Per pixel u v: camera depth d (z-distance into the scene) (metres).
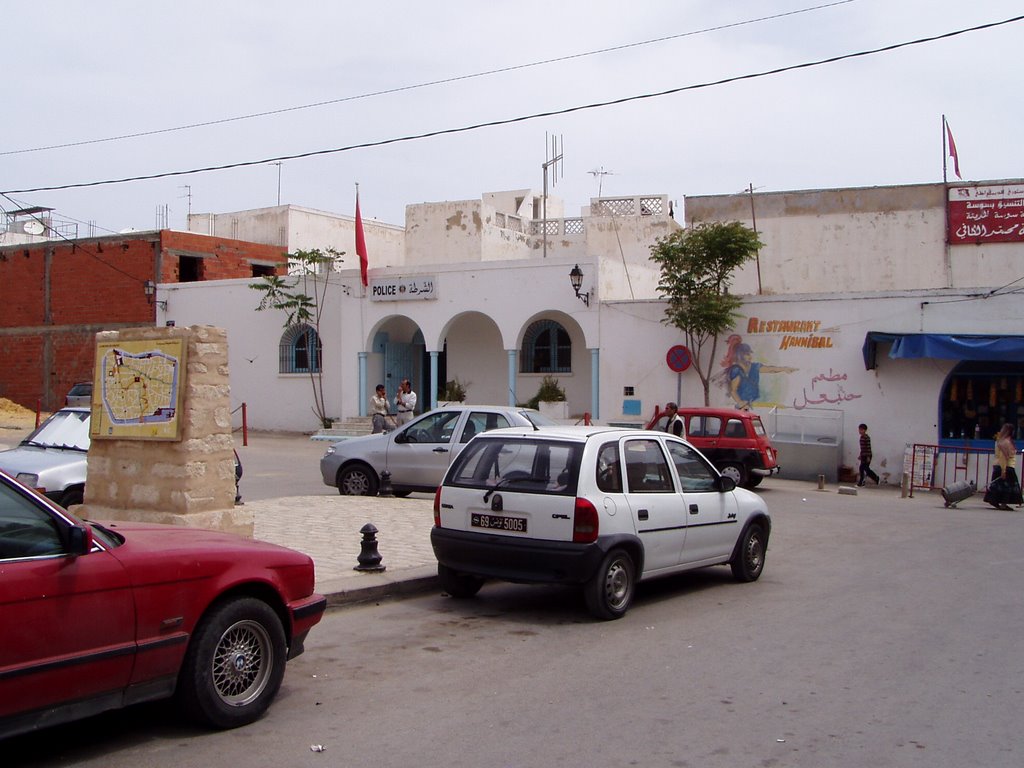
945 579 10.98
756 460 20.42
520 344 28.62
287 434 32.56
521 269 28.23
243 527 9.66
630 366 26.59
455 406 15.99
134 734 5.62
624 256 36.50
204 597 5.55
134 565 5.21
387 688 6.58
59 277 38.88
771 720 5.95
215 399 9.56
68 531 4.94
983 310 22.55
